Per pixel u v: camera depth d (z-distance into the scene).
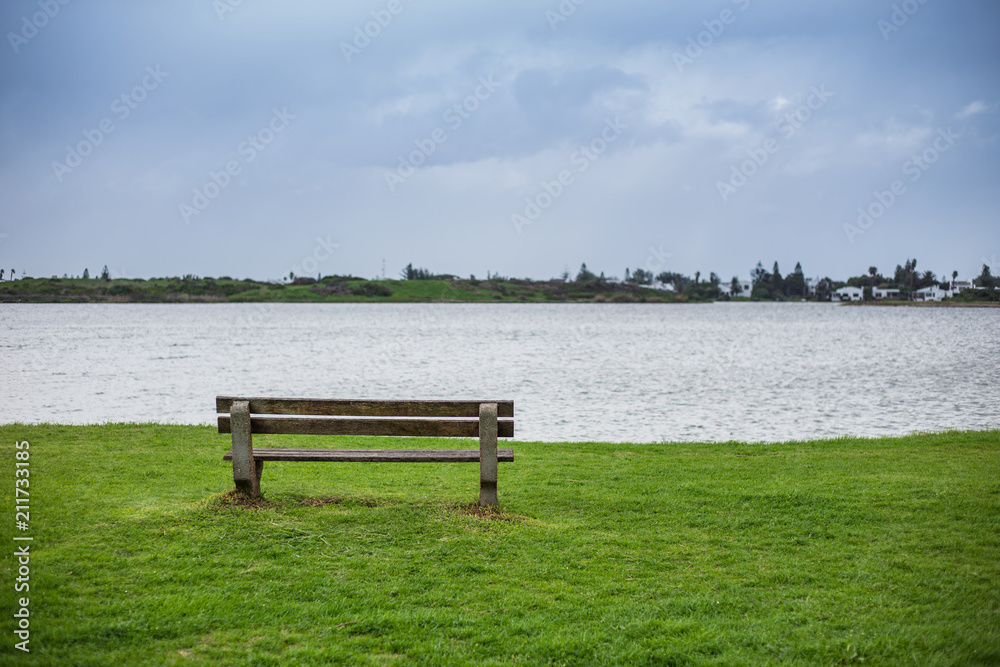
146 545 6.66
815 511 8.27
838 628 5.15
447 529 7.29
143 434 14.05
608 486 10.00
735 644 4.93
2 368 38.66
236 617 5.21
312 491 8.93
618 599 5.70
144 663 4.53
